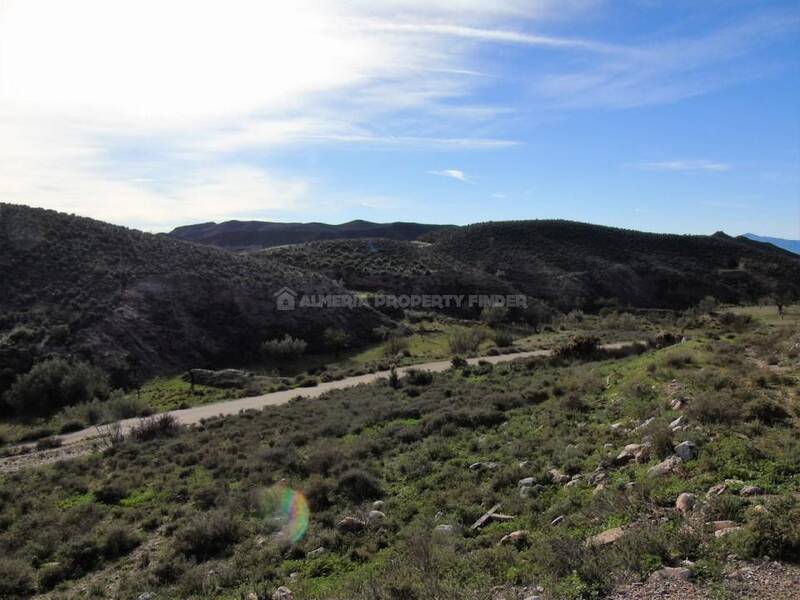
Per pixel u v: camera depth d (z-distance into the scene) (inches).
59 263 2005.4
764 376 513.7
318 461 581.0
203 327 2084.2
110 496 606.5
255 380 1692.9
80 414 1310.3
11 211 2156.7
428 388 1052.5
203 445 809.5
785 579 213.9
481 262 4252.0
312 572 346.9
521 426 601.3
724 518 269.3
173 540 453.7
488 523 360.5
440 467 513.7
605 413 557.6
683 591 215.5
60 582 414.3
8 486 677.9
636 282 4052.7
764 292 4015.8
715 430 391.5
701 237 4965.6
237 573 364.2
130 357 1755.7
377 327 2481.5
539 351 1828.2
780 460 321.7
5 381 1488.7
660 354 837.8
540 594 234.5
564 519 325.1
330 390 1296.8
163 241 2500.0
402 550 335.6
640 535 261.4
